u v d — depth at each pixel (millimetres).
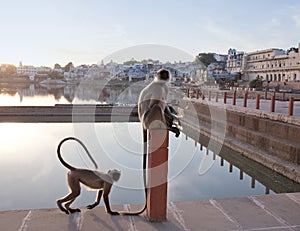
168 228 3432
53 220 3555
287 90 37375
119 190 6727
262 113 13398
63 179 8664
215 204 4219
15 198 7172
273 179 10148
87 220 3576
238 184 9461
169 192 7539
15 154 11781
